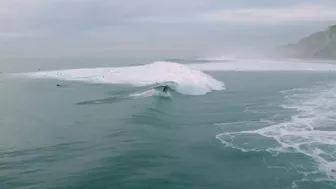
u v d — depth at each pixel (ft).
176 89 111.45
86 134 62.85
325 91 116.78
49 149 54.29
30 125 70.59
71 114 80.64
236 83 144.36
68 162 48.39
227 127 70.03
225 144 58.54
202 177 44.65
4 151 53.26
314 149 55.72
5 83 147.43
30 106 92.89
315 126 70.03
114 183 41.73
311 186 42.63
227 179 44.29
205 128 69.15
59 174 44.14
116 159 49.60
